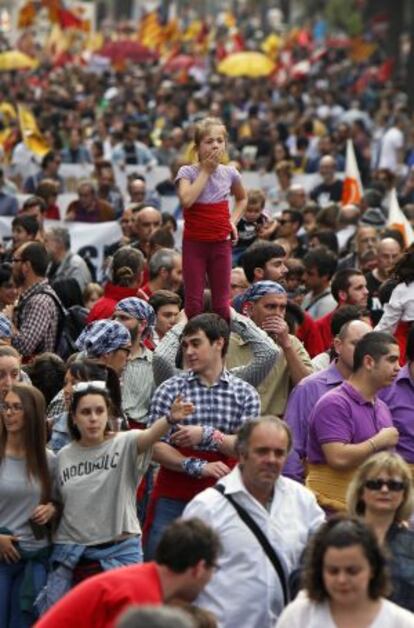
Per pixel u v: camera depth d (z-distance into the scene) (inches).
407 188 2197.3
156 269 1246.3
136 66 4960.6
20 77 4200.3
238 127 3314.5
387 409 940.6
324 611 711.1
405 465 796.6
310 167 2600.9
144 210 1446.9
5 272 1272.1
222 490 803.4
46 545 898.1
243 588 796.0
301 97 3988.7
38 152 2367.1
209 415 916.0
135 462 892.6
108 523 890.1
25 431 891.4
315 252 1323.8
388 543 799.7
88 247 1738.4
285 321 1061.1
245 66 4210.1
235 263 1279.5
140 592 689.6
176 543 690.8
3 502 894.4
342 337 977.5
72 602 692.1
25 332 1180.5
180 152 2591.0
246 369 1021.2
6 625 900.6
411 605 804.6
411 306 1184.2
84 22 5167.3
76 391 888.3
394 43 5659.5
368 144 2883.9
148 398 1051.3
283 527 803.4
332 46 5999.0
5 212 1909.4
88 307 1344.7
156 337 1121.4
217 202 1045.2
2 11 6304.1
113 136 2687.0
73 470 892.0
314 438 924.6
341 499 919.0
